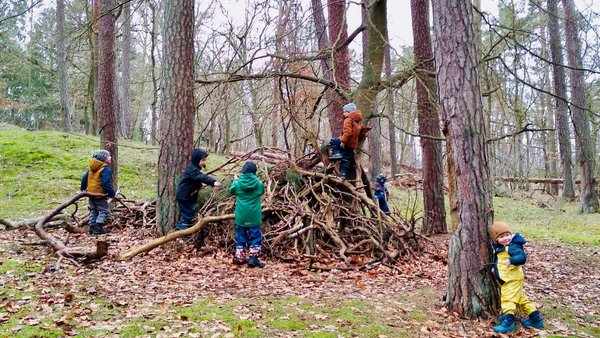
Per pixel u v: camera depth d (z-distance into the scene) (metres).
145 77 25.44
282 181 8.17
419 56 9.64
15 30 27.88
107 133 10.08
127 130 25.55
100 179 8.16
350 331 3.99
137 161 17.56
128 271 5.73
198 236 7.18
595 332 4.51
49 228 8.62
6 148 16.73
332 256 7.10
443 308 4.77
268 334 3.78
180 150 7.72
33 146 17.23
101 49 10.24
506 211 16.88
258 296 5.00
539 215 15.80
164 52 7.83
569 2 15.66
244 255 6.46
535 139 25.77
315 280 5.90
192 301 4.64
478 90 4.65
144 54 31.78
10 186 13.24
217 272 6.01
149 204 9.26
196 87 9.14
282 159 8.80
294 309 4.52
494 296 4.57
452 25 4.63
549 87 25.70
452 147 4.67
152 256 6.64
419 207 15.76
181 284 5.32
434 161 10.59
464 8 4.63
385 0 8.93
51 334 3.49
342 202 8.02
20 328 3.56
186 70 7.80
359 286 5.66
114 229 8.84
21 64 27.55
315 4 11.93
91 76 20.84
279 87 8.90
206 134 14.72
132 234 8.25
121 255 6.08
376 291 5.47
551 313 5.07
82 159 16.77
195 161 7.26
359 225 7.70
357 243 7.47
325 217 7.51
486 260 4.55
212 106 11.03
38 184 13.52
